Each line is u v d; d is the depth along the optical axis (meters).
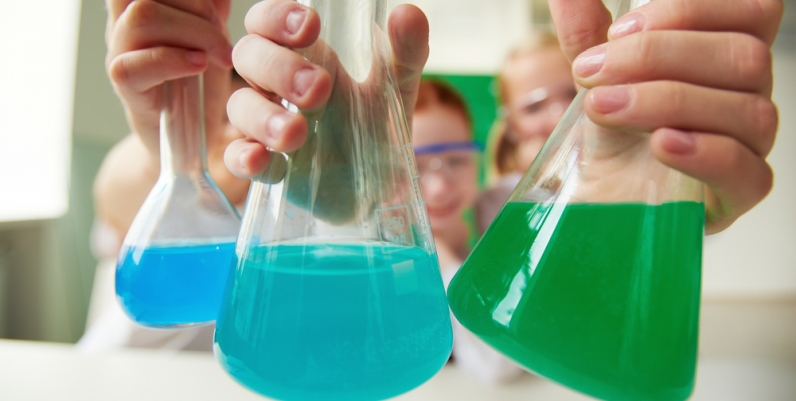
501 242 0.29
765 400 0.72
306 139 0.28
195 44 0.36
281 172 0.29
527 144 1.31
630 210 0.27
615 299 0.26
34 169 1.21
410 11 0.32
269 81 0.28
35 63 1.21
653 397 0.26
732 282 1.44
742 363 0.99
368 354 0.27
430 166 1.17
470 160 1.21
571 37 0.32
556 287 0.27
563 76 1.26
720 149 0.26
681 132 0.26
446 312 0.30
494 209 1.25
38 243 1.12
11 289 1.09
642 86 0.26
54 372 0.52
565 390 0.51
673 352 0.26
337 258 0.28
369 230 0.28
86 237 1.19
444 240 1.18
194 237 0.35
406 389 0.28
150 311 0.34
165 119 0.36
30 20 1.21
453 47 1.42
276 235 0.28
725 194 0.28
